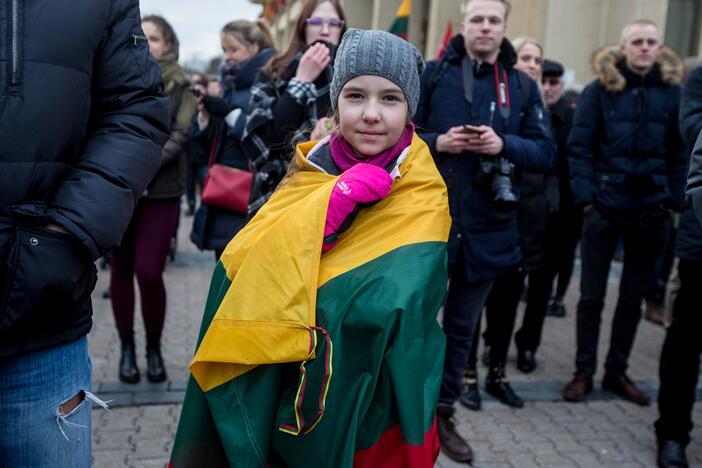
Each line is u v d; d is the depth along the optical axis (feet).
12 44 5.32
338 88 6.07
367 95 5.91
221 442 5.74
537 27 30.96
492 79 10.94
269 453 5.83
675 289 13.91
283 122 9.57
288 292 5.49
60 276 5.44
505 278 13.19
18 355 5.56
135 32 6.07
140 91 6.04
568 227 15.57
